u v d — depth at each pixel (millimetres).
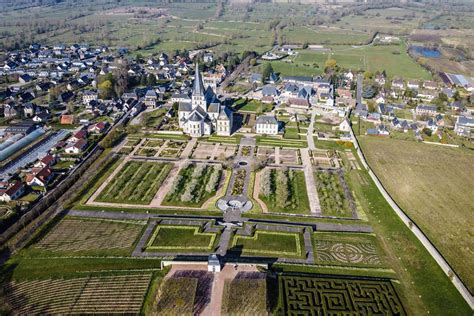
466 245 130000
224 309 99438
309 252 124812
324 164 187500
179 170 177250
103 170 176250
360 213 147125
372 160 192625
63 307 102125
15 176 168250
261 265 115312
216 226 135875
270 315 99812
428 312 102875
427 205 153250
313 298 105875
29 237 128875
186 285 105750
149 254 121938
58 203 148625
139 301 103875
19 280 110875
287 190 158875
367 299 105812
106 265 116688
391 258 122875
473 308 103688
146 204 149875
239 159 189875
